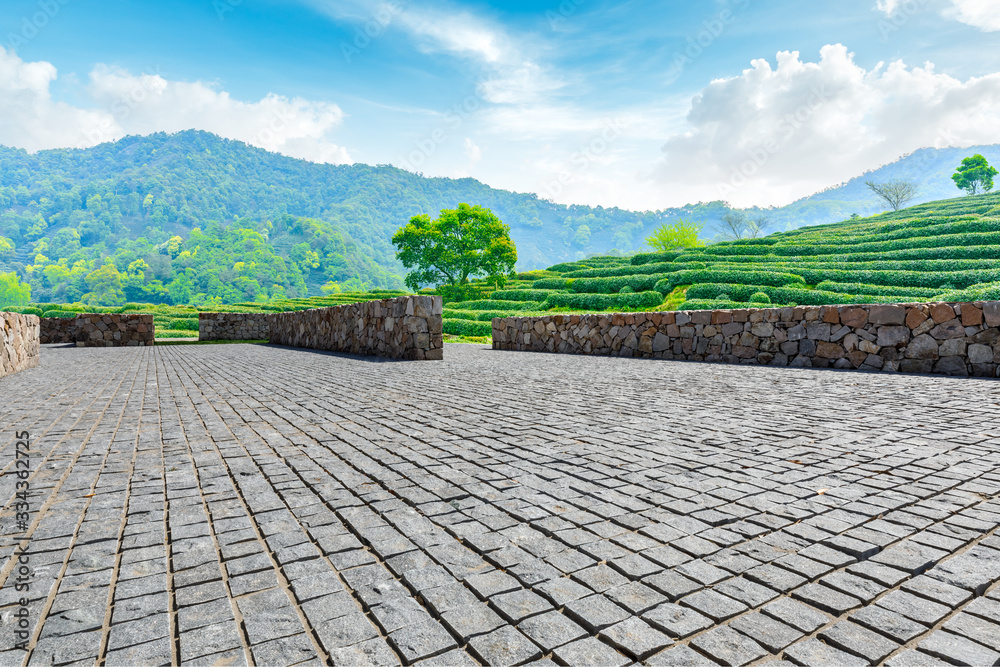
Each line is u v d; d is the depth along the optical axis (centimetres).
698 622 160
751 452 350
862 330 864
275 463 332
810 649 147
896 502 257
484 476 302
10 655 143
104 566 196
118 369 984
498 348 1644
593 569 193
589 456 343
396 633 155
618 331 1270
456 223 5959
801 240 4556
